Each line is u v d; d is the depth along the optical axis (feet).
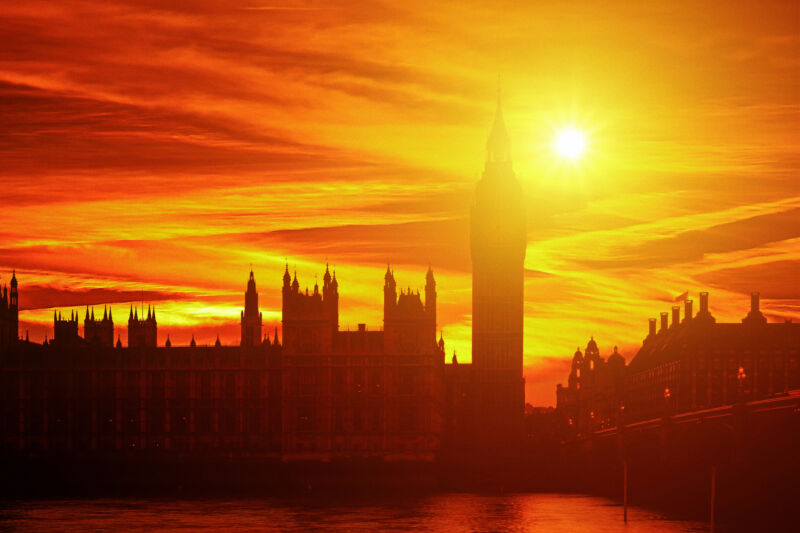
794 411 645.51
